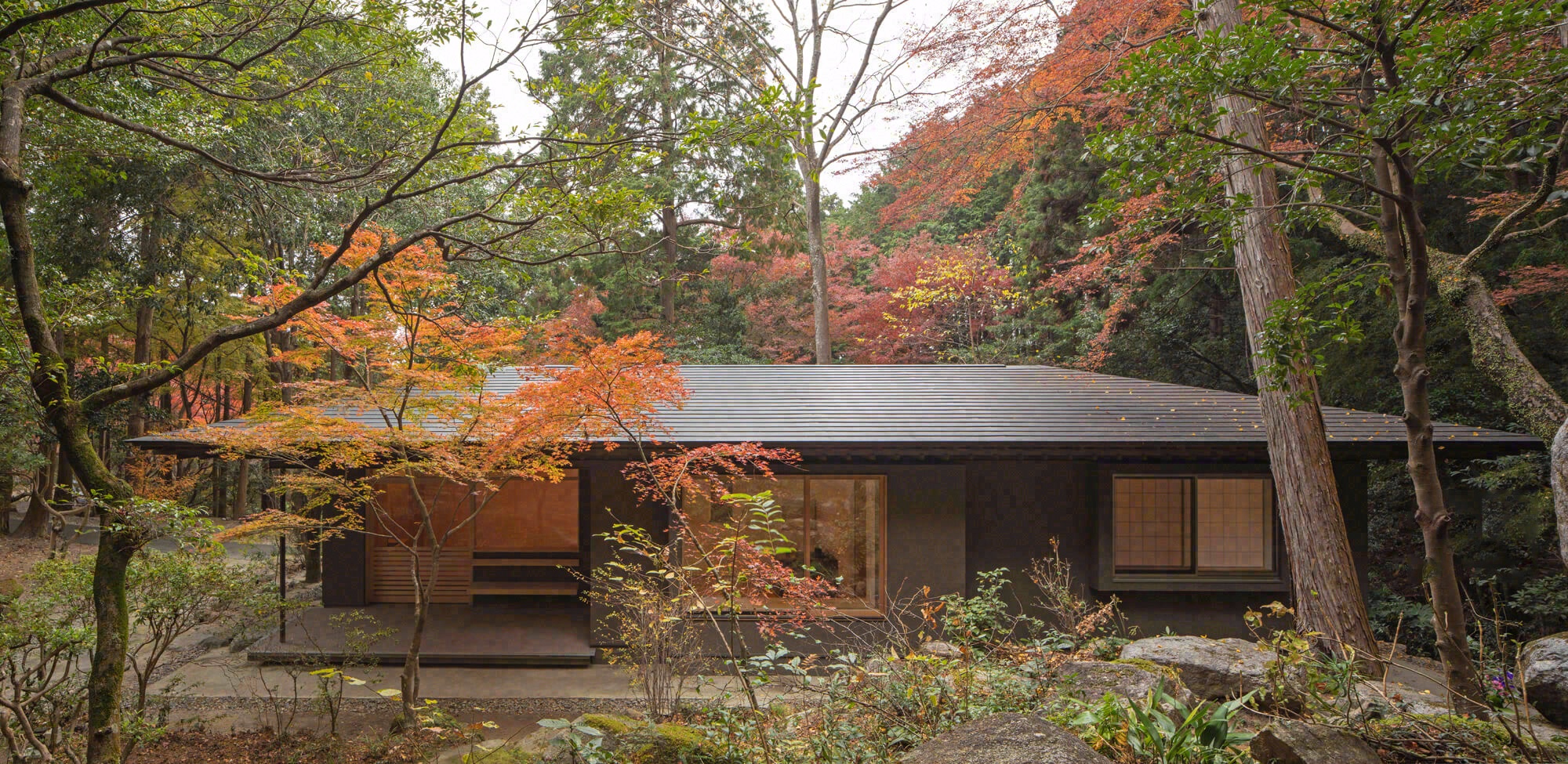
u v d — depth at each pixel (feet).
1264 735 10.39
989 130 38.11
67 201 38.40
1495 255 34.14
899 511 25.91
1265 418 22.84
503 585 30.32
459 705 21.86
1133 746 9.27
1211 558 26.12
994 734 8.94
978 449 23.95
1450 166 11.89
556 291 60.08
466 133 17.44
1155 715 9.48
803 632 17.87
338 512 29.48
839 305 62.80
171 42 18.93
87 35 19.24
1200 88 11.71
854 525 26.12
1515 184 27.94
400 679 23.91
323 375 54.13
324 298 15.55
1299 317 14.73
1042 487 26.58
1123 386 31.22
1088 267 44.21
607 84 17.01
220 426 22.91
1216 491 26.18
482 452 20.02
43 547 50.01
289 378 54.60
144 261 42.09
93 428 48.80
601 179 17.02
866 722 12.16
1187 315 47.96
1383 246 27.84
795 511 26.11
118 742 13.51
